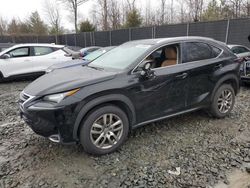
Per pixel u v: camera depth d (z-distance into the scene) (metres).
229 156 3.30
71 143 3.13
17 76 9.04
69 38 27.73
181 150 3.47
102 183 2.77
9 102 6.23
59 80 3.32
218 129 4.19
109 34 21.50
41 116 3.00
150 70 3.55
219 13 26.84
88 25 32.50
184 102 4.05
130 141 3.77
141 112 3.60
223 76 4.43
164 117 3.88
